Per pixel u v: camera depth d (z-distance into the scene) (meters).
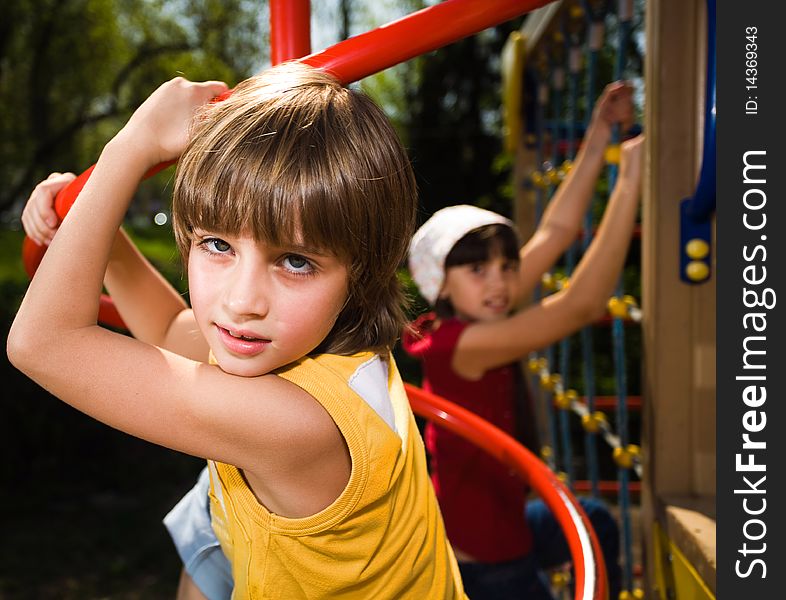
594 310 1.92
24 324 0.90
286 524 0.95
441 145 14.00
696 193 1.43
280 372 0.96
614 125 2.13
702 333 1.53
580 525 1.33
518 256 2.08
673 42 1.53
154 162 1.00
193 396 0.90
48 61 11.31
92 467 5.67
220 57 13.45
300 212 0.84
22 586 3.98
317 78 0.97
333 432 0.94
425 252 2.10
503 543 1.90
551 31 2.84
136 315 1.25
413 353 2.12
